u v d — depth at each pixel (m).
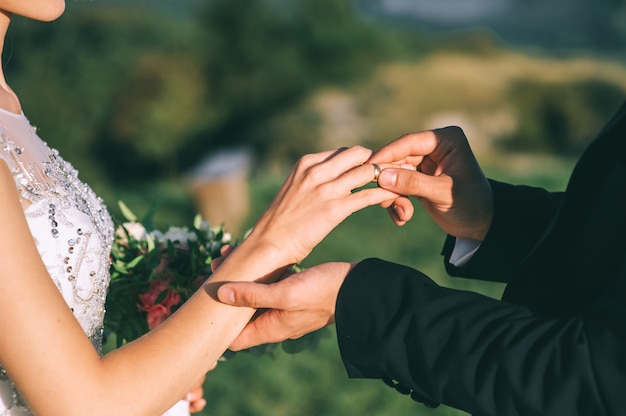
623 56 53.59
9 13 2.04
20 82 30.34
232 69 33.59
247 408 6.23
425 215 11.48
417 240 11.03
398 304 1.84
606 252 1.80
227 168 14.56
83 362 1.72
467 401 1.74
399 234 11.07
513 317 1.78
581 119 34.19
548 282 1.93
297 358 6.70
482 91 34.06
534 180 15.99
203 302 1.92
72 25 32.03
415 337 1.79
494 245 2.28
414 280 1.86
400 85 33.53
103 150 31.12
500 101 34.09
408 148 2.17
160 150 31.30
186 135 32.19
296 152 29.55
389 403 6.20
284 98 33.84
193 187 14.91
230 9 34.00
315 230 1.99
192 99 32.00
